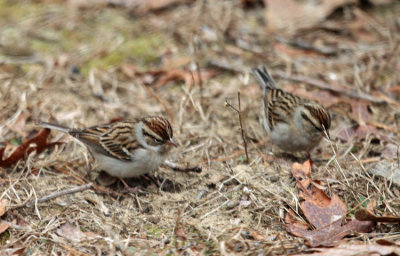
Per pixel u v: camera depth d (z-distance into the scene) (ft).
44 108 44.62
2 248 30.14
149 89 45.34
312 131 38.37
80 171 37.88
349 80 49.19
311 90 47.78
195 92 47.62
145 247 30.25
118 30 56.54
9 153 38.65
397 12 58.90
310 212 31.99
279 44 54.54
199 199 34.81
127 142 35.19
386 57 51.93
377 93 46.73
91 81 48.26
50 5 60.13
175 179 36.99
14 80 47.83
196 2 60.18
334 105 45.50
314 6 59.67
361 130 41.88
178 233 31.55
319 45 54.65
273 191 35.01
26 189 34.81
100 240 30.78
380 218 30.35
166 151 36.19
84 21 57.77
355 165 37.60
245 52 53.47
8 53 52.29
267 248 29.37
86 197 34.71
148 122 35.45
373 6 60.08
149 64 52.08
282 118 39.17
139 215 33.58
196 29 55.47
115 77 49.60
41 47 53.57
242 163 38.68
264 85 44.01
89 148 36.73
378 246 28.14
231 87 48.32
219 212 33.47
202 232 31.63
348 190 34.60
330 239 30.35
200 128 42.75
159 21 57.72
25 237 31.04
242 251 29.35
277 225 32.50
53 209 33.42
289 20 58.08
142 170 36.11
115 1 60.29
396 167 36.14
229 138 41.68
